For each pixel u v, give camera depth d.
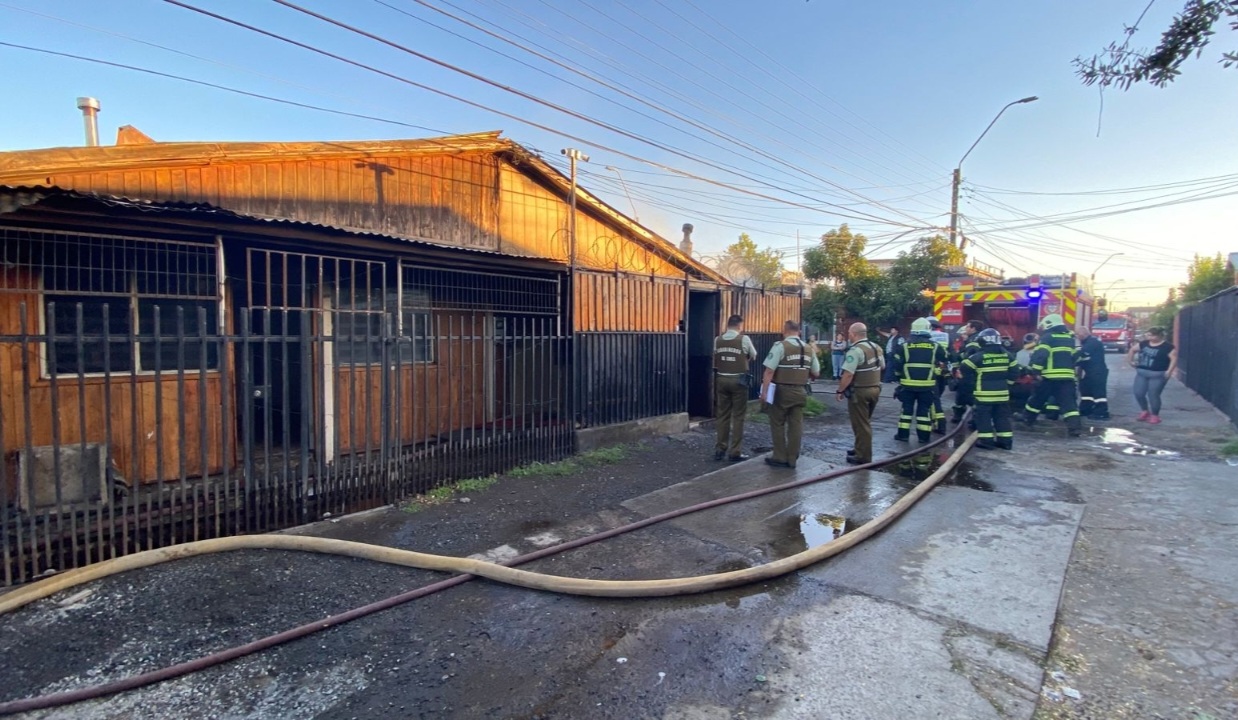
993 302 13.67
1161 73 3.08
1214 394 11.86
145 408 5.56
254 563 4.33
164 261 5.62
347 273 6.86
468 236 9.01
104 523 4.20
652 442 8.62
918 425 8.84
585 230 10.85
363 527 5.13
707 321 10.74
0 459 3.78
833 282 20.61
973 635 3.33
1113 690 2.88
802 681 2.94
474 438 6.55
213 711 2.78
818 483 6.44
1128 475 6.74
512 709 2.79
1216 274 23.02
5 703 2.76
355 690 2.93
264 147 6.71
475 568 4.13
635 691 2.90
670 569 4.29
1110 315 33.75
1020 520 5.20
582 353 7.90
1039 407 10.16
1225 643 3.28
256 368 6.89
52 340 3.93
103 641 3.31
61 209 4.61
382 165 7.98
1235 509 5.48
